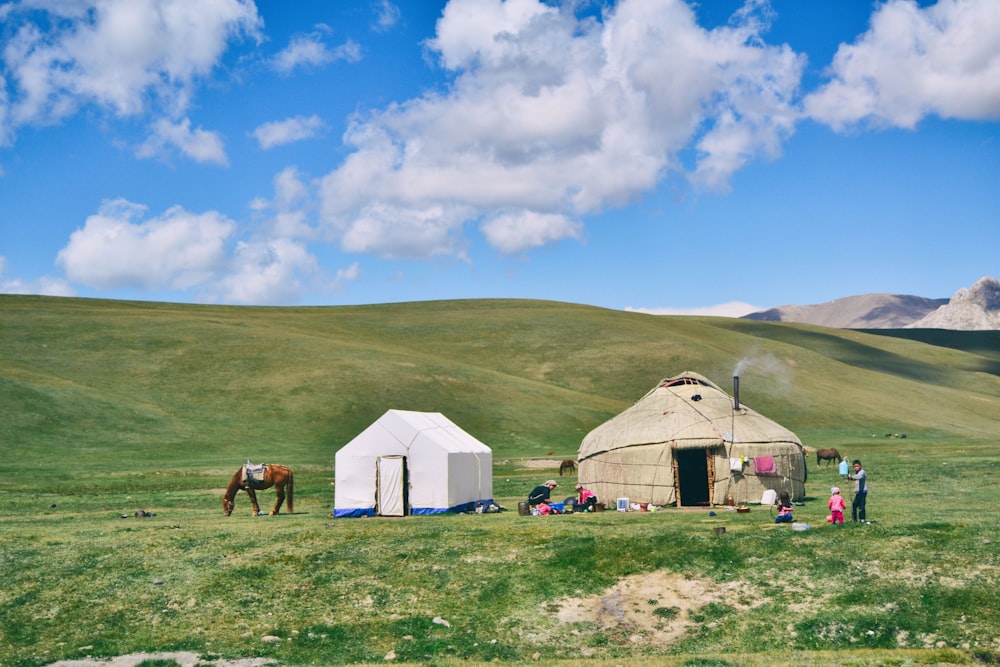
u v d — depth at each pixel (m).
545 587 18.47
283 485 30.75
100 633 16.88
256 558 20.75
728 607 17.11
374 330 112.50
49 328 89.00
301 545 21.75
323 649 16.08
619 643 16.14
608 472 32.28
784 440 31.50
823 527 20.62
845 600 16.81
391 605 18.02
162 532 23.72
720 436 30.53
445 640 16.41
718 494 30.23
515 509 31.36
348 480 30.25
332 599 18.38
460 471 30.80
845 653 14.60
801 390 97.62
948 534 19.41
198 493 39.66
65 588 19.03
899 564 17.95
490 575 19.20
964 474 39.53
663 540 20.31
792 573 18.16
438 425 32.38
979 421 99.12
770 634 16.00
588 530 22.05
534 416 77.38
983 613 15.80
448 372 87.50
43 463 49.69
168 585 19.16
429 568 19.75
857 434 81.94
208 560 20.69
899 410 97.00
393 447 30.14
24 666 15.40
